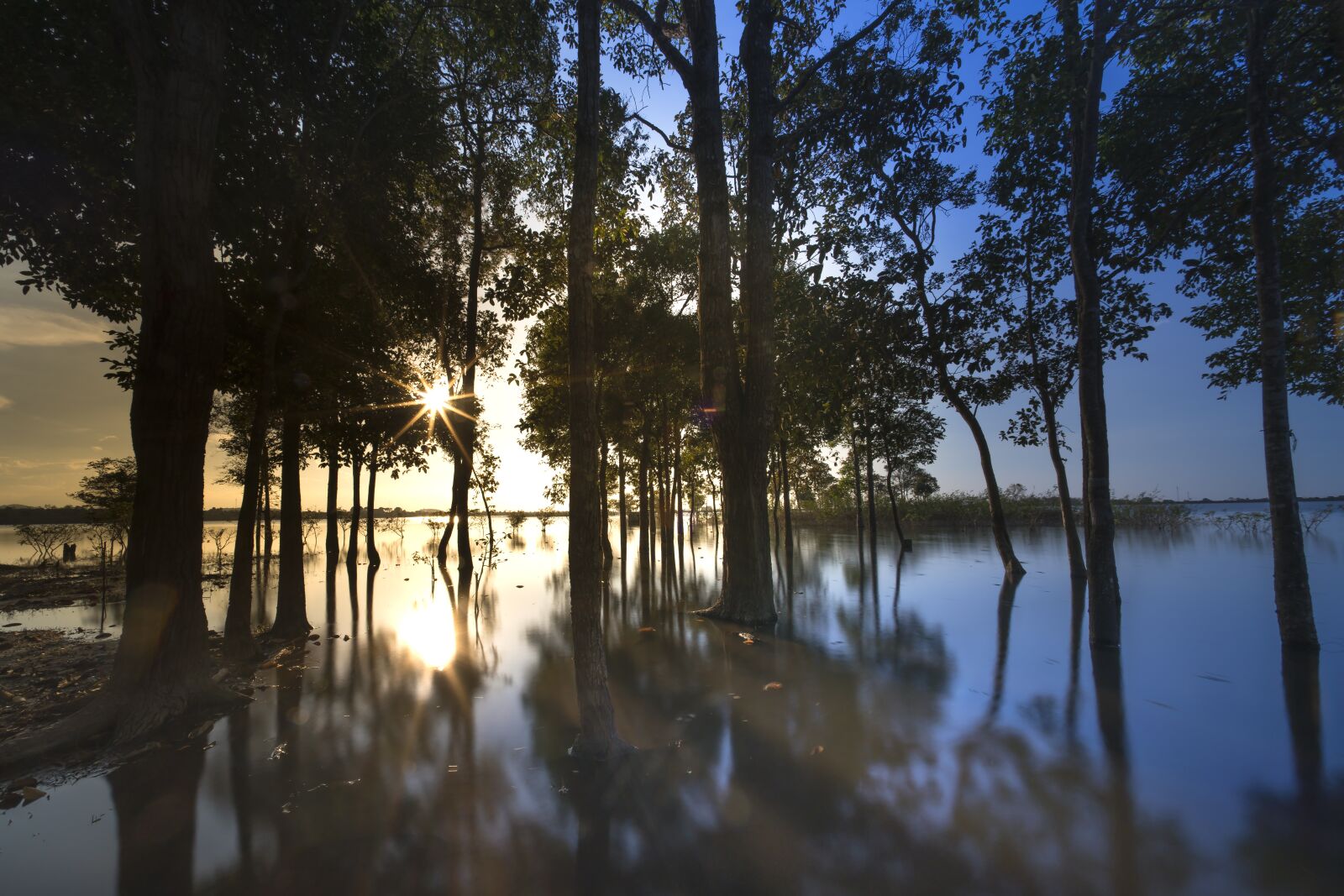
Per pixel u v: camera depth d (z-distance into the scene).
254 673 8.13
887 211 14.70
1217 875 3.44
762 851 3.73
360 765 5.08
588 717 5.17
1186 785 4.53
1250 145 9.51
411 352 13.70
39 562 27.67
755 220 11.88
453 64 12.07
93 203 8.15
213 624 12.10
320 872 3.60
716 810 4.23
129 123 7.68
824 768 4.88
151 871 3.67
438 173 11.72
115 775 5.03
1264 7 8.17
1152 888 3.32
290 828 4.10
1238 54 9.39
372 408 11.96
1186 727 5.68
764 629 10.57
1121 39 8.82
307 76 8.98
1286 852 3.65
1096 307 9.12
